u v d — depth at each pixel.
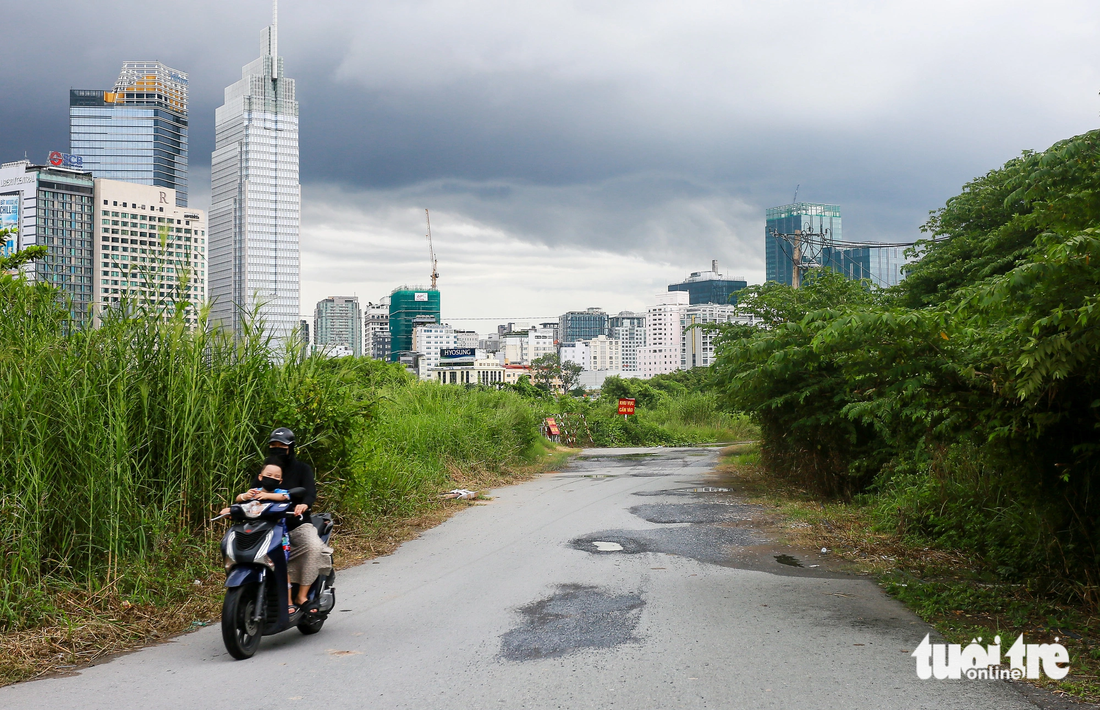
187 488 8.23
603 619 6.50
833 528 11.19
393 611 7.00
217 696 4.89
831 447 14.53
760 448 22.45
